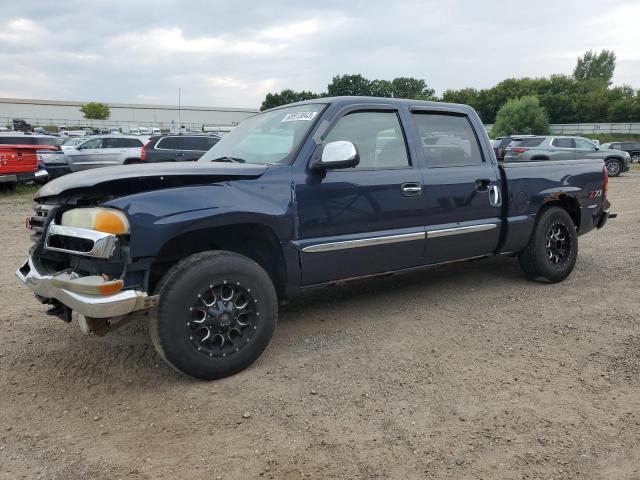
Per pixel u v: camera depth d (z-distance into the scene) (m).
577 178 5.71
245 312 3.52
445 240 4.63
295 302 5.06
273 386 3.38
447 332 4.28
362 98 4.32
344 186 3.98
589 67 120.06
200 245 3.71
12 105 85.56
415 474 2.52
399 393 3.29
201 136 16.72
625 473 2.53
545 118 64.38
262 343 3.59
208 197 3.38
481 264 6.46
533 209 5.28
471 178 4.80
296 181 3.77
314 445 2.76
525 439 2.80
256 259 3.93
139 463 2.62
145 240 3.13
